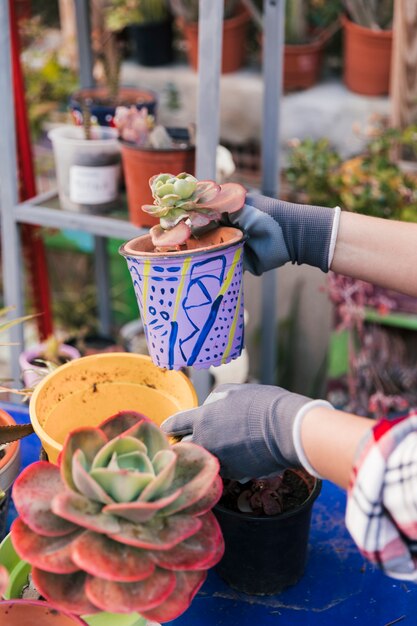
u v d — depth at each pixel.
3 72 1.35
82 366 0.91
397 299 1.83
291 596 0.82
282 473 0.84
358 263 0.87
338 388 1.95
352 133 2.38
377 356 1.91
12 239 1.50
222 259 0.81
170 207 0.81
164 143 1.30
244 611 0.80
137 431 0.68
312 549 0.89
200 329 0.84
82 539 0.62
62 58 2.67
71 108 1.64
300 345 1.92
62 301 2.48
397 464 0.59
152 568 0.61
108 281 2.03
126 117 1.36
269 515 0.78
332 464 0.64
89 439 0.66
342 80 2.58
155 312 0.83
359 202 1.93
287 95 2.46
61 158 1.44
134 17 2.53
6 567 0.76
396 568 0.62
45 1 2.76
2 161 1.43
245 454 0.70
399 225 0.86
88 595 0.60
